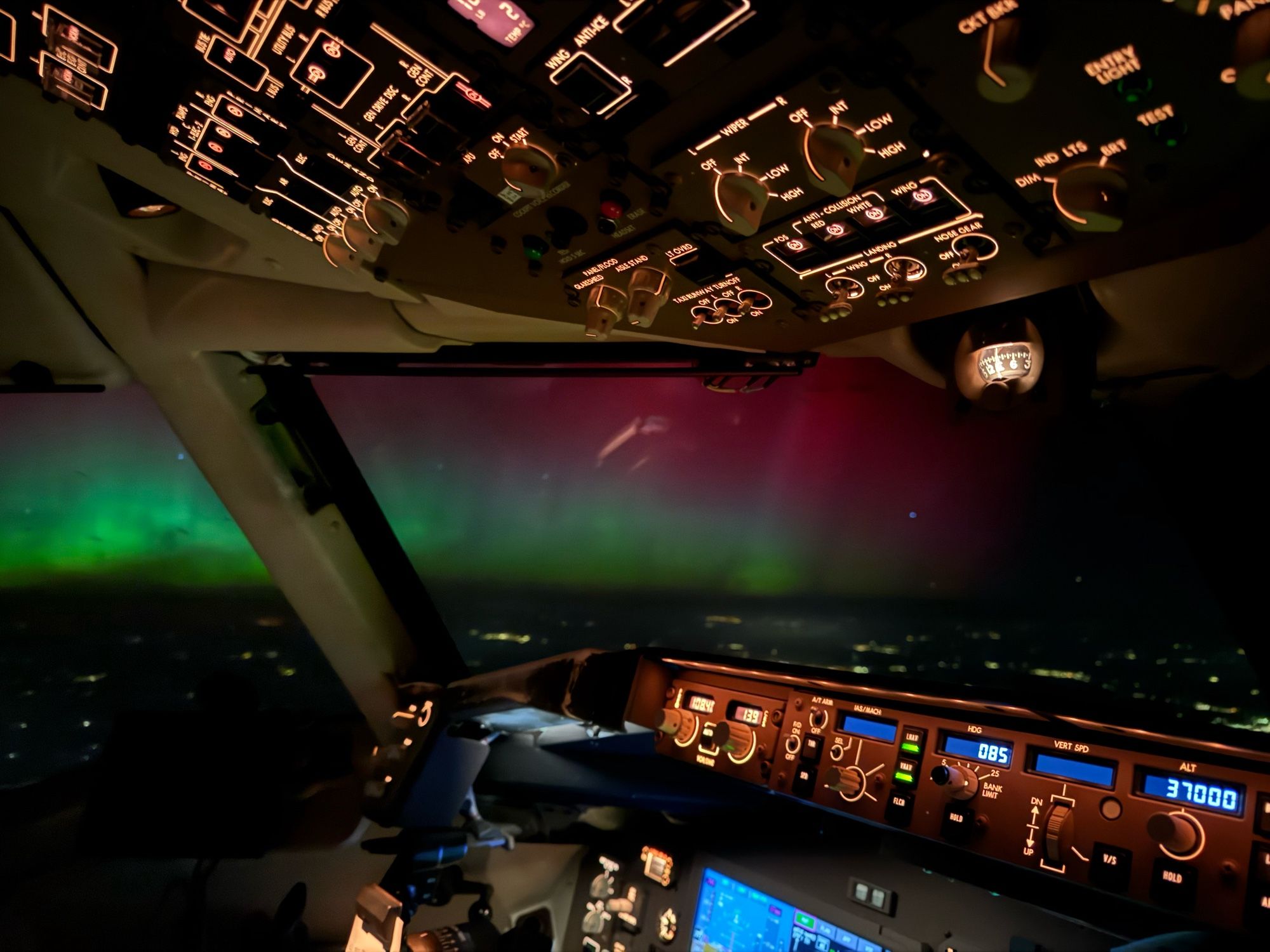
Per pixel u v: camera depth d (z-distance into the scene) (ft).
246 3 3.13
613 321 4.54
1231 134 2.60
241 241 6.66
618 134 3.25
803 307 4.42
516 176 3.41
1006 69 2.39
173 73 3.64
